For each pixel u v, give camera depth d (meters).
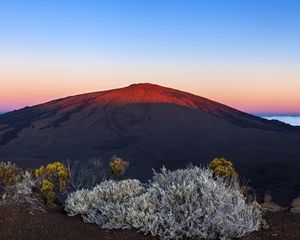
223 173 9.61
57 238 6.64
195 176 8.57
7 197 8.57
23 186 9.07
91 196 8.26
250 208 7.51
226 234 6.58
